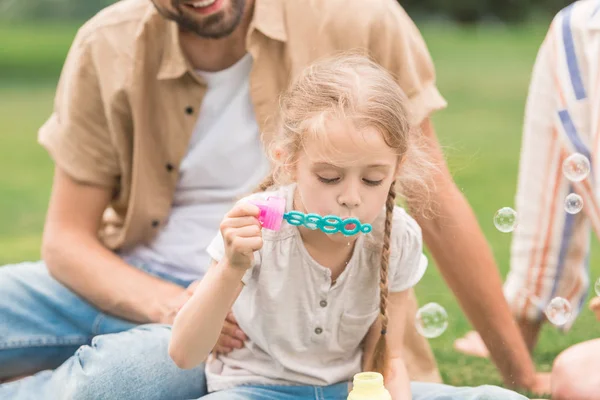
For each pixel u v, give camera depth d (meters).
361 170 2.06
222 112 2.80
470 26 22.86
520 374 2.74
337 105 2.07
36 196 6.36
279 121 2.43
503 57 14.90
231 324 2.37
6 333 2.77
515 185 6.05
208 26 2.65
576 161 2.60
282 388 2.28
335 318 2.28
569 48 2.88
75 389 2.34
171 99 2.79
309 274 2.23
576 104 2.86
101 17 2.90
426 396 2.34
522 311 3.06
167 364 2.42
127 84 2.76
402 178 2.33
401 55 2.73
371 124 2.04
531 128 3.05
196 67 2.81
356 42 2.71
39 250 4.71
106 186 2.90
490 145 7.79
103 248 2.87
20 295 2.81
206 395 2.27
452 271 2.71
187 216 2.84
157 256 2.85
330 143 2.04
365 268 2.27
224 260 2.08
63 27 24.39
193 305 2.12
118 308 2.74
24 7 27.31
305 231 2.21
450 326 3.36
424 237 2.70
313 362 2.33
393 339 2.37
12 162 7.82
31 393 2.45
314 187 2.08
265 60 2.74
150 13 2.78
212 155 2.79
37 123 9.99
